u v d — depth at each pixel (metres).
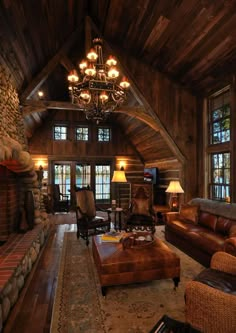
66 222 6.16
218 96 5.04
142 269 2.46
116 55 5.09
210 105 5.30
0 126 3.03
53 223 6.04
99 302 2.31
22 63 3.98
